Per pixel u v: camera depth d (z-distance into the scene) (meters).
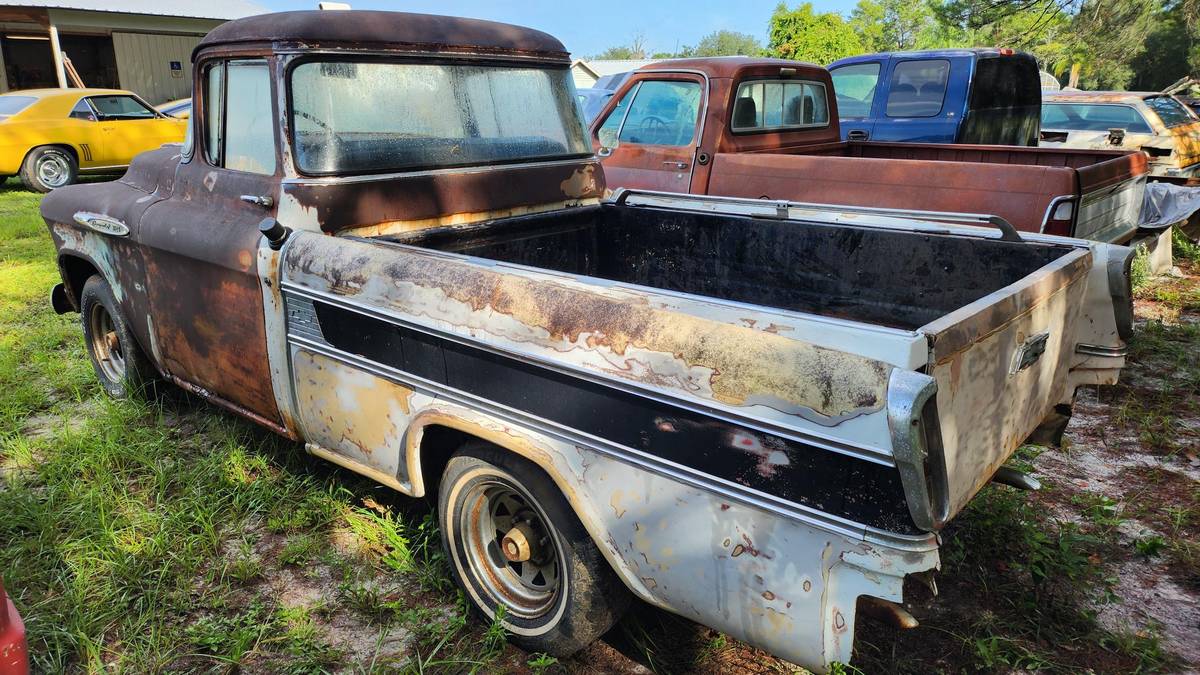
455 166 3.57
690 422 2.02
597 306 2.21
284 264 3.04
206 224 3.39
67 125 13.87
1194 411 4.57
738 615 2.05
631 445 2.15
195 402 4.61
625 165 6.68
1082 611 2.85
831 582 1.87
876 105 8.66
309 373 3.06
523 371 2.35
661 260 4.06
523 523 2.66
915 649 2.67
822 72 7.14
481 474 2.62
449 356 2.54
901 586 1.77
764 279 3.74
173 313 3.69
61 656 2.66
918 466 1.68
